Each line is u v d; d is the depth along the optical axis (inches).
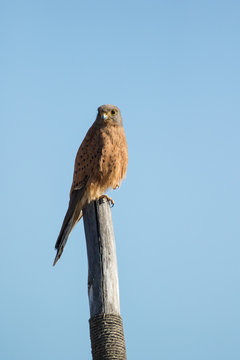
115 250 408.2
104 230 410.6
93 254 400.5
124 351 371.9
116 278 394.9
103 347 366.0
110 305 379.6
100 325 371.9
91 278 391.9
